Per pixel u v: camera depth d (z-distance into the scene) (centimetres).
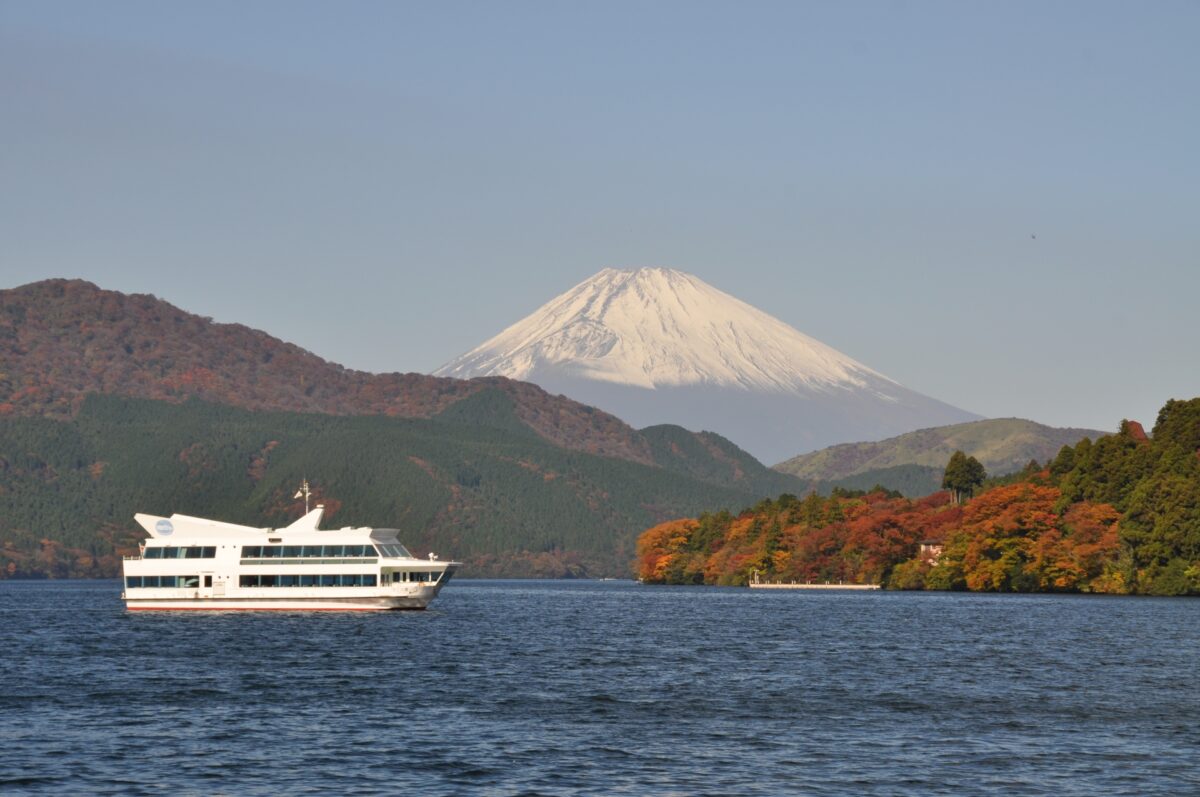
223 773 6719
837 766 6919
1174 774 6756
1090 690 9769
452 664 11550
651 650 13138
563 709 8756
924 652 12838
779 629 16362
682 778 6644
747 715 8512
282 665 11400
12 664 11475
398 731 7875
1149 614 18838
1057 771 6812
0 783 6494
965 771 6812
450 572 18212
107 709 8719
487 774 6712
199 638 14312
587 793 6344
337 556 17762
